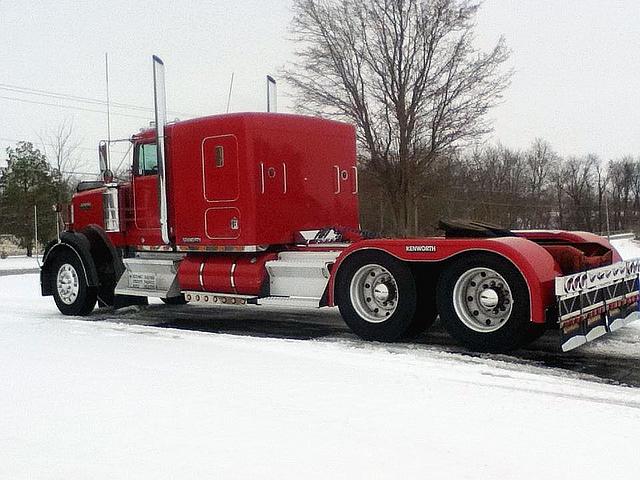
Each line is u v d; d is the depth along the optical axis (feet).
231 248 28.40
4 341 25.21
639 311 25.43
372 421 14.69
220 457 12.65
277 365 20.20
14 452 13.16
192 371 19.53
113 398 16.76
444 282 23.17
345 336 26.84
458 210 112.57
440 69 86.48
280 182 28.73
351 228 30.55
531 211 183.52
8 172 140.87
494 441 13.42
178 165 30.07
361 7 86.38
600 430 14.06
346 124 32.01
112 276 34.01
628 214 247.91
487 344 22.26
